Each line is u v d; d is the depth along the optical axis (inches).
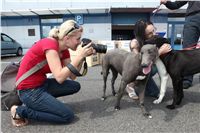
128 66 90.0
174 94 97.9
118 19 547.8
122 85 93.8
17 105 91.7
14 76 118.8
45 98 81.1
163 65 100.4
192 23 125.8
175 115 91.0
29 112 81.7
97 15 544.1
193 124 82.4
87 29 552.1
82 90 129.3
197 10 123.5
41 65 82.0
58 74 77.0
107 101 109.3
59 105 81.4
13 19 563.8
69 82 96.1
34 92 81.4
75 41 82.9
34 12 534.9
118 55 101.0
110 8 506.9
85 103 107.0
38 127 82.1
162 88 104.4
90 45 79.0
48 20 565.3
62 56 93.2
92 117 90.3
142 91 92.0
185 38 129.8
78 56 77.2
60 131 78.7
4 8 509.0
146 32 96.4
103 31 551.5
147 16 536.7
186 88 127.3
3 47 394.0
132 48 100.4
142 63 80.8
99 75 177.0
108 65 110.0
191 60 95.6
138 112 94.7
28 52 83.6
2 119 89.3
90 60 232.7
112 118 89.0
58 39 83.9
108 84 142.6
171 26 525.7
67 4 525.7
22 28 568.7
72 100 111.6
